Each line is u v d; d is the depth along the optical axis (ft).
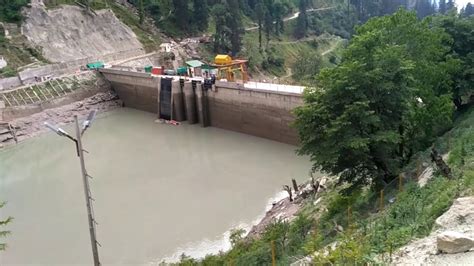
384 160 93.35
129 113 287.28
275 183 165.27
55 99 274.36
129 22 388.98
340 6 640.17
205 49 408.46
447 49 136.87
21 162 211.61
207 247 122.62
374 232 63.26
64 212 151.84
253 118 223.71
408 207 68.64
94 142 228.22
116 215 146.20
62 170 193.26
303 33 533.14
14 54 293.84
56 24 330.13
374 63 93.20
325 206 105.70
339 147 87.45
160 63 365.20
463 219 53.42
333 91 90.68
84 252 125.70
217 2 475.31
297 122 95.71
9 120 249.34
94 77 302.04
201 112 245.86
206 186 166.20
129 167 190.39
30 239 134.82
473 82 152.76
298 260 67.97
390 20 122.52
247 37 464.65
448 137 118.11
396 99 93.15
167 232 133.18
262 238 97.66
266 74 427.33
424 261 46.96
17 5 313.94
